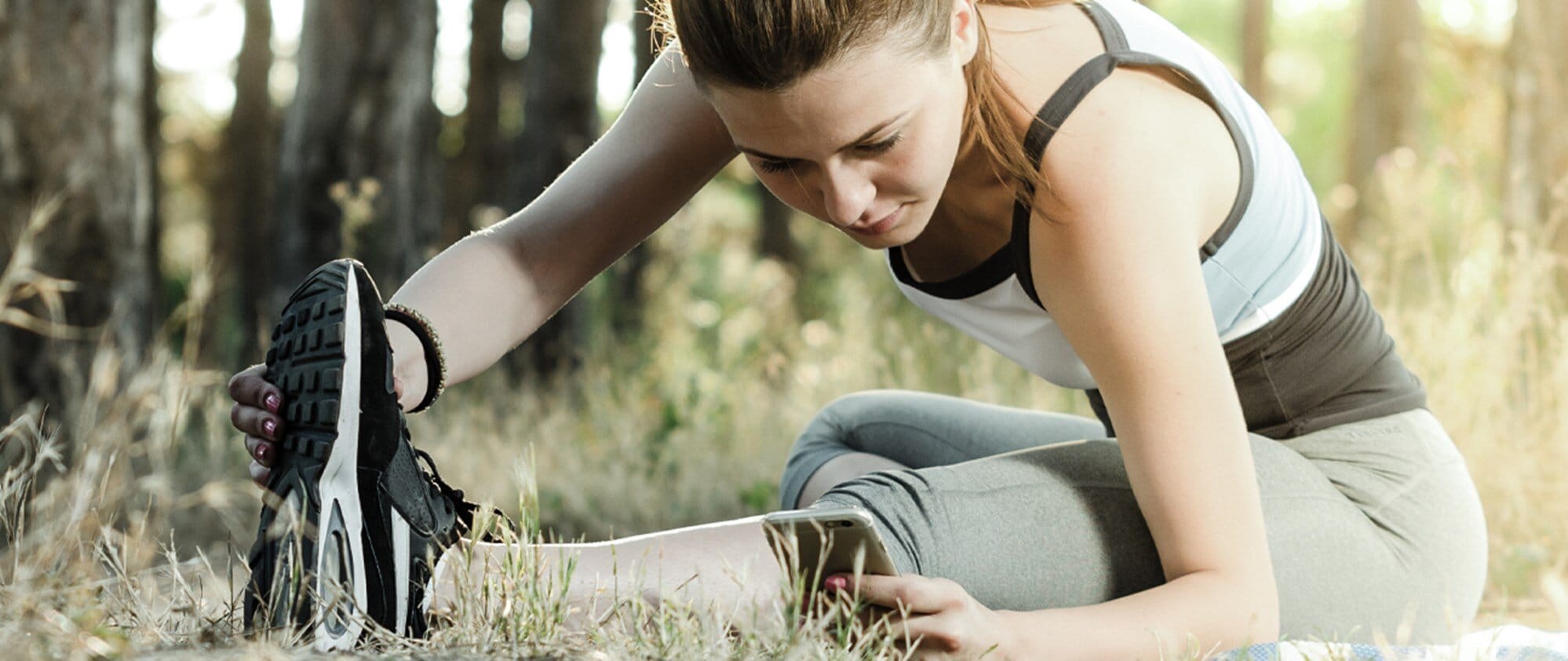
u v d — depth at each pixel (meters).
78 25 4.27
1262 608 1.85
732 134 1.76
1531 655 2.00
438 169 10.18
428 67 8.08
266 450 1.83
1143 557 1.97
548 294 2.28
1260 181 2.03
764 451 5.09
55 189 4.20
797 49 1.60
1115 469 2.04
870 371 5.90
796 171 1.77
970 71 1.81
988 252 2.03
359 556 1.81
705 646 1.75
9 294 2.22
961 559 1.89
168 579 2.14
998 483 1.96
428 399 2.13
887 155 1.72
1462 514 2.20
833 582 1.80
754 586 1.90
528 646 1.79
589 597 1.89
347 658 1.69
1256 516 1.87
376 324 1.84
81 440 2.04
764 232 15.48
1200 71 2.00
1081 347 1.89
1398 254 4.71
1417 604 2.11
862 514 1.72
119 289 4.31
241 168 14.09
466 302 2.18
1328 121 21.11
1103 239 1.82
